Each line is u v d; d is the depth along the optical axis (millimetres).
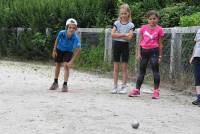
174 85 20266
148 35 17297
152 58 17141
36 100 15508
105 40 27641
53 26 33906
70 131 11289
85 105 14688
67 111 13586
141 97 17125
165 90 19438
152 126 12102
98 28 29328
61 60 18484
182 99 17016
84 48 29688
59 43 18312
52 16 34094
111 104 15102
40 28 35000
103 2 32688
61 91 18109
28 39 35500
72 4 33562
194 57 15984
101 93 17875
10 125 11820
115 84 18141
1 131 11227
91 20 32469
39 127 11633
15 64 31891
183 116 13562
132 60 23906
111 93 17969
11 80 21719
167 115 13617
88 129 11531
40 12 35156
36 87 19281
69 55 18328
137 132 11406
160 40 17375
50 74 24969
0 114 13086
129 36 17969
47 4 35281
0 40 38406
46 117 12742
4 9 39156
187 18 24469
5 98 15938
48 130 11352
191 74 19312
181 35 20375
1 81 21234
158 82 17016
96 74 25984
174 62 20703
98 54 28344
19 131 11234
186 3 29500
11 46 37312
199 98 15766
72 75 24969
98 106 14578
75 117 12820
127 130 11562
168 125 12281
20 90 18219
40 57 34812
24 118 12602
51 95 16812
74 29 18328
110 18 32094
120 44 18078
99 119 12656
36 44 34719
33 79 22344
